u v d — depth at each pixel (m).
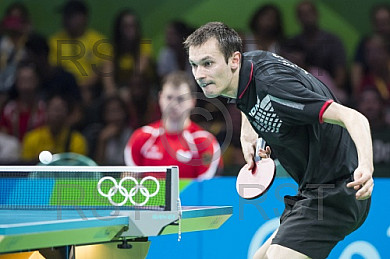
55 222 6.77
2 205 8.62
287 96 7.41
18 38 18.14
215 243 12.35
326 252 8.11
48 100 17.12
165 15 18.61
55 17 18.86
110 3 18.50
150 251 12.59
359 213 8.23
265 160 8.91
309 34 17.38
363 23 18.09
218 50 7.68
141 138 12.93
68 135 16.75
